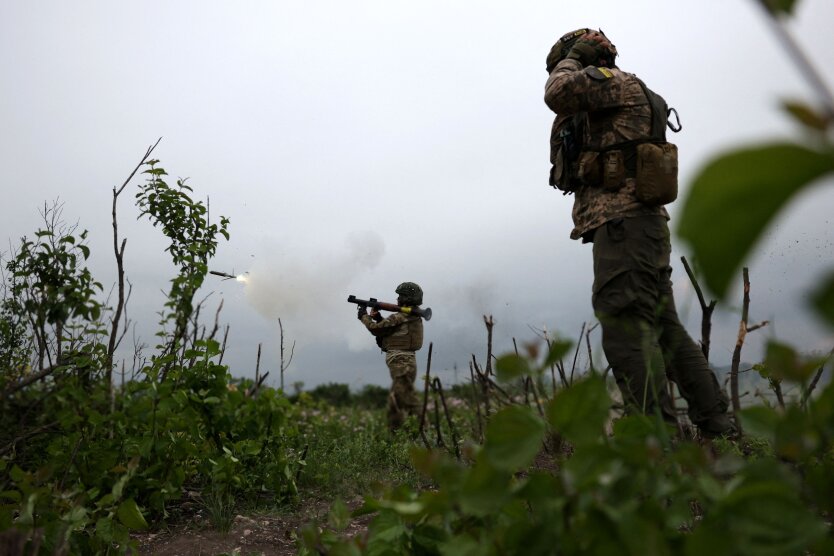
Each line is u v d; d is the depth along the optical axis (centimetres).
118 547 216
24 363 290
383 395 1105
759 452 254
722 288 32
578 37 376
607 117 344
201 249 373
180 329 335
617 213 329
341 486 380
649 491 94
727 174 31
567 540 84
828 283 33
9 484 248
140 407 305
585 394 85
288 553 270
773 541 67
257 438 362
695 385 310
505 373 86
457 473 102
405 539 130
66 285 266
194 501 338
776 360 74
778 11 32
